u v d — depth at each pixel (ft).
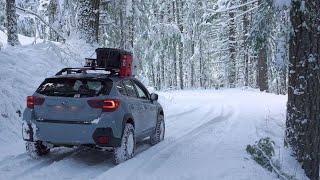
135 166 30.17
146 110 36.45
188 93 105.19
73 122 29.89
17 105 40.88
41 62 52.34
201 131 46.24
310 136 33.19
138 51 108.27
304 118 33.22
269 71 146.20
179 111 62.54
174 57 165.68
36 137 30.60
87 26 63.62
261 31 36.40
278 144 39.52
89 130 29.73
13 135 37.32
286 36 33.47
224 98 87.71
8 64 47.44
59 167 29.48
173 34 111.45
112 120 29.96
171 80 183.52
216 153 35.37
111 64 37.04
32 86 45.57
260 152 33.06
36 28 91.91
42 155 32.83
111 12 78.95
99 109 29.91
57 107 30.14
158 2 143.33
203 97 90.38
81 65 57.82
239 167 30.76
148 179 27.32
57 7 70.23
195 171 29.50
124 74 34.83
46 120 30.27
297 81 33.35
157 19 136.26
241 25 146.30
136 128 34.06
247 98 87.97
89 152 34.78
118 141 30.58
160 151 35.88
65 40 62.34
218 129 47.65
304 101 33.12
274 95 98.94
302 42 32.71
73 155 33.50
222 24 109.50
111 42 82.02
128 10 80.33
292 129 33.96
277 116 59.00
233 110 65.51
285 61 34.12
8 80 43.78
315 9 31.96
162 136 40.93
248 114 60.70
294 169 32.60
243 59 162.30
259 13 36.52
